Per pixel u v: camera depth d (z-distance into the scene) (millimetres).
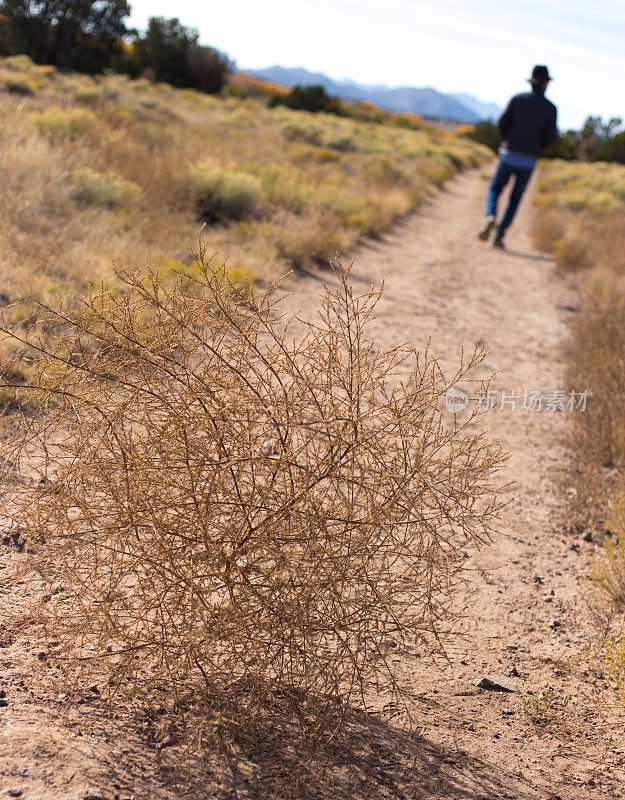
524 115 13461
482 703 2785
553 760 2521
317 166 19344
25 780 1773
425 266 11312
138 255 6699
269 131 28266
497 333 8500
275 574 2008
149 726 2125
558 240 15031
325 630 2117
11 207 6773
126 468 2014
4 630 2357
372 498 2045
